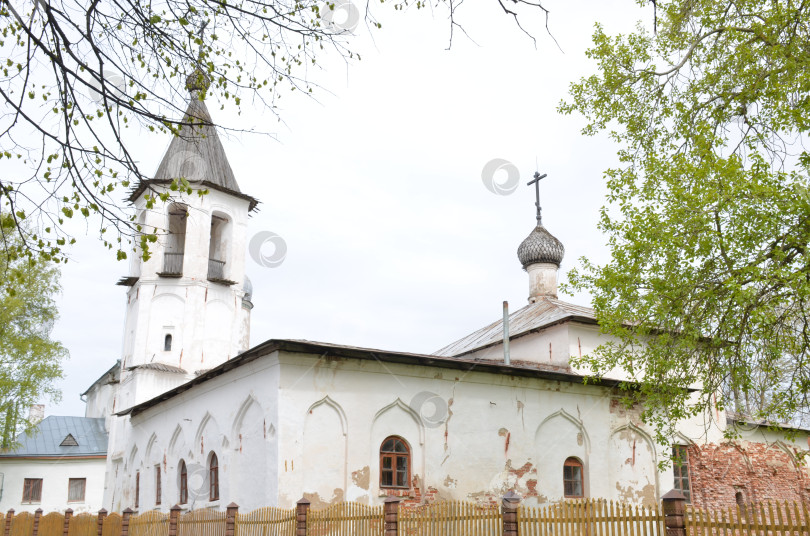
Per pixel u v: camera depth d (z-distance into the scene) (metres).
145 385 27.11
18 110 6.46
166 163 30.09
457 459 17.41
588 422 19.94
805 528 8.68
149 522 17.59
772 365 14.34
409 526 11.96
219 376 18.61
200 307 29.05
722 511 9.48
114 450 28.64
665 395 15.48
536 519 11.46
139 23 6.97
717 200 13.21
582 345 22.81
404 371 17.28
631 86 16.56
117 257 7.14
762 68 14.54
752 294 12.80
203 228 29.80
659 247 14.16
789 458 23.92
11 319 33.41
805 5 13.59
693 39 15.38
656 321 14.83
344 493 15.66
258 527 13.87
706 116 15.40
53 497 37.47
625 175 15.53
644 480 20.52
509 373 18.81
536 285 29.25
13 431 33.16
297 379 15.75
